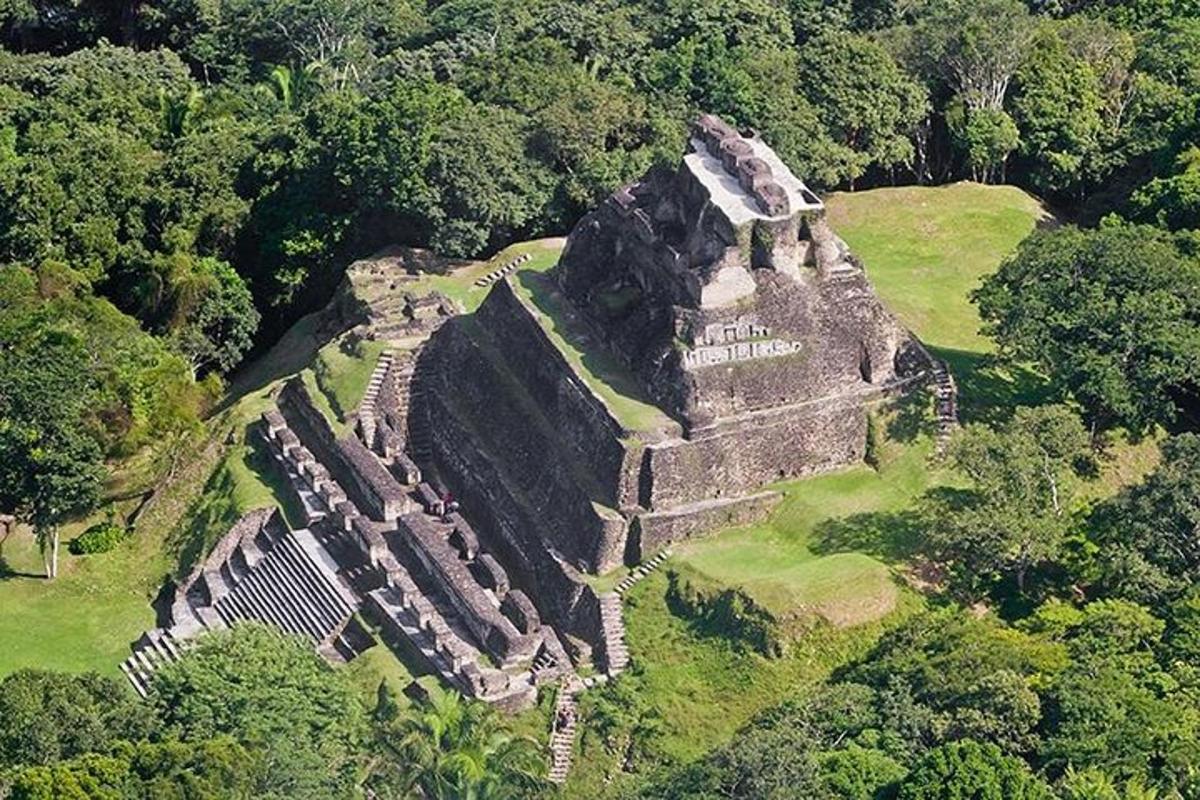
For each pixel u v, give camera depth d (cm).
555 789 9175
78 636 10656
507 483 10506
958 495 10050
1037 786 8150
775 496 10125
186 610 10681
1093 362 10238
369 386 11256
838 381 10281
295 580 10494
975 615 9581
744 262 10025
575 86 12744
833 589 9500
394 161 12150
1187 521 9569
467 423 10938
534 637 9681
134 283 12762
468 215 12138
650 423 9962
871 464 10312
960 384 10750
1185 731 8506
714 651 9512
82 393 11019
